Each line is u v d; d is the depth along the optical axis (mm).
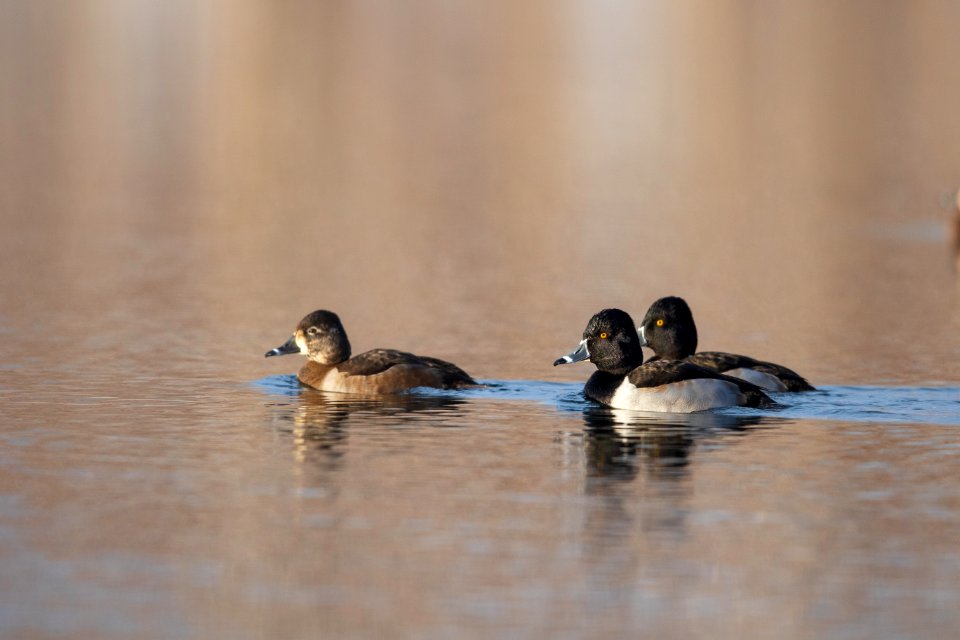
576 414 16656
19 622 10016
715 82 74500
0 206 39125
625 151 54219
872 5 106562
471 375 19656
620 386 17188
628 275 29938
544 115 64000
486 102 67938
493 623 10055
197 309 25266
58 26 94875
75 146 53438
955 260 32906
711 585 10758
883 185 46781
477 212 39719
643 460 14312
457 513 12469
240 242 33906
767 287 28922
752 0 109625
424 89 72000
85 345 21547
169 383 18656
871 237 36500
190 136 57031
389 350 18625
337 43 89062
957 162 51969
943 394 18047
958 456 14500
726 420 16312
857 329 24312
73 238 33906
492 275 29625
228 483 13391
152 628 9922
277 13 102250
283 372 19703
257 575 10906
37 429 15688
